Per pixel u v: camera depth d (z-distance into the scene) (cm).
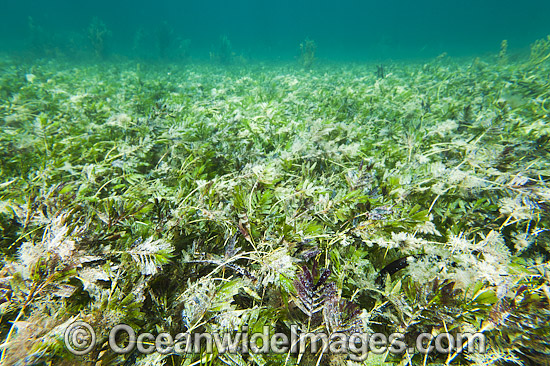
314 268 118
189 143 241
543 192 153
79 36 1992
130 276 111
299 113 383
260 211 145
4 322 110
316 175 206
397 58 2173
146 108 388
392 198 162
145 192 168
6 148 234
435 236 155
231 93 564
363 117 355
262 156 238
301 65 1562
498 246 130
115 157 214
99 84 559
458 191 174
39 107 372
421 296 107
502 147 209
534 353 102
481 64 732
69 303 108
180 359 101
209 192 150
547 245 149
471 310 101
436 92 476
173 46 2008
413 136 236
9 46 2406
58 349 86
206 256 125
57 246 103
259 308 110
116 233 127
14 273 98
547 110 323
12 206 137
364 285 123
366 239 135
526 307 102
